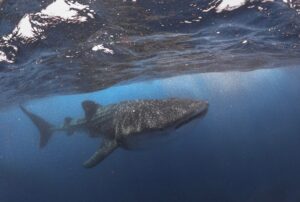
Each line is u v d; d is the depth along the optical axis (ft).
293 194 69.72
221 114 274.77
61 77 47.75
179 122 23.89
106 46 33.60
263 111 268.82
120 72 52.24
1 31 25.98
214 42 37.93
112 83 63.93
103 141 28.89
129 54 38.86
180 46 38.55
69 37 28.40
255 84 119.55
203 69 66.23
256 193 77.61
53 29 26.25
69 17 24.97
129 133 25.63
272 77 103.86
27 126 153.28
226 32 33.45
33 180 148.66
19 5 22.80
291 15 28.73
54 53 32.83
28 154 193.88
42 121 48.34
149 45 35.88
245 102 225.35
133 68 50.62
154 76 69.10
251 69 76.43
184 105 25.03
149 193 194.80
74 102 101.86
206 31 31.94
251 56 53.01
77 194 199.72
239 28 32.19
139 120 25.59
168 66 54.90
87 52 34.71
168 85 97.91
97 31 27.94
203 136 313.94
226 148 263.90
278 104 253.85
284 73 97.14
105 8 24.25
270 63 67.15
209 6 26.48
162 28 29.27
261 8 27.27
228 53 47.34
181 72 68.03
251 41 39.11
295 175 75.87
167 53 41.91
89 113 33.42
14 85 48.49
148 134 24.80
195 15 27.32
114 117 28.76
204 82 97.25
